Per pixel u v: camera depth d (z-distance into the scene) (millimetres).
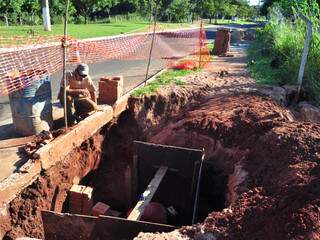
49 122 7637
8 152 6715
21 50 13234
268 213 4535
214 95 10000
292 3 15047
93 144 8109
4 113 8734
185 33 27391
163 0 45500
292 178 5086
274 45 14781
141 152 7758
